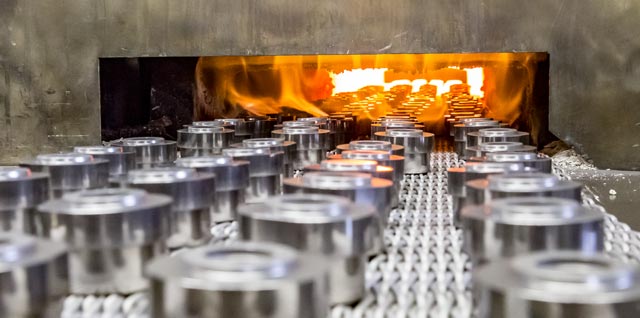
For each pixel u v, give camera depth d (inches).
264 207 70.3
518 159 114.0
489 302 48.1
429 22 183.6
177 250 84.2
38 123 200.5
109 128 206.8
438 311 63.2
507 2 180.4
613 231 97.5
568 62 179.5
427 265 78.1
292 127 156.9
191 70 216.7
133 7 193.3
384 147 133.6
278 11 187.9
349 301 66.3
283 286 49.2
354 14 185.6
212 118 232.2
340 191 82.6
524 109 215.6
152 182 85.4
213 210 102.2
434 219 105.5
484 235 67.1
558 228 64.9
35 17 197.5
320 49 187.6
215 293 48.6
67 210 67.9
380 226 82.7
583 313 45.1
